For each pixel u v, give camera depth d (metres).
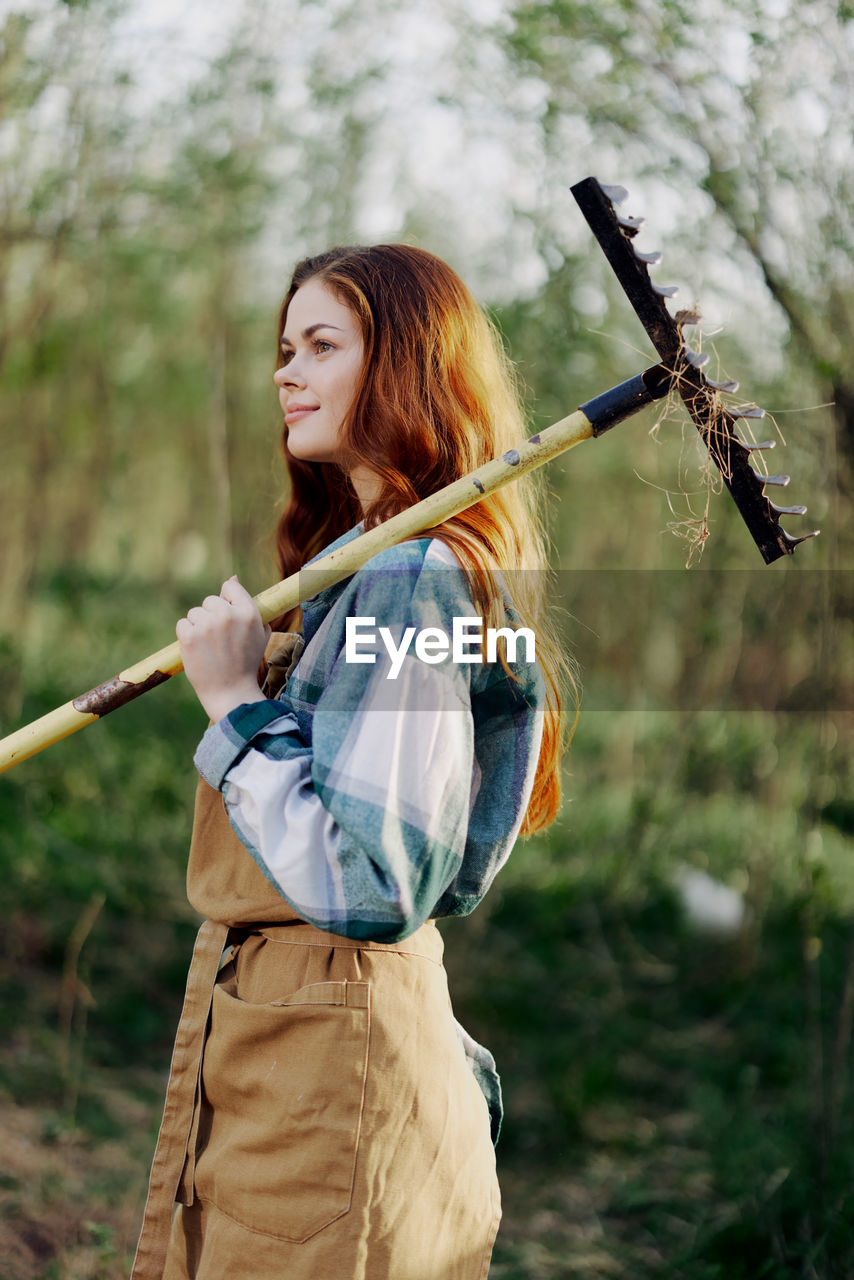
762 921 3.74
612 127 2.98
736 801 4.17
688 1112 3.18
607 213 1.23
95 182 3.83
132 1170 2.69
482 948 3.85
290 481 1.73
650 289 1.23
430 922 1.28
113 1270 2.22
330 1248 1.13
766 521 1.27
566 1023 3.56
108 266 4.46
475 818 1.26
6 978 3.53
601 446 5.14
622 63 2.80
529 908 4.23
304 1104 1.15
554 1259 2.52
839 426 2.63
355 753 1.12
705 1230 2.51
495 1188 1.29
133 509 7.95
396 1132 1.17
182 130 3.76
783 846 3.69
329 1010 1.16
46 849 4.03
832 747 3.00
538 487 1.59
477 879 1.26
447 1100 1.21
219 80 3.61
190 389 5.81
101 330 4.96
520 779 1.28
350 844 1.10
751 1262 2.40
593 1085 3.19
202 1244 1.21
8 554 5.41
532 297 3.60
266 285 4.62
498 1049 3.42
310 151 3.78
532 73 3.02
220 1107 1.22
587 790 5.38
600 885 4.27
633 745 4.86
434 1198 1.19
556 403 3.68
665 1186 2.80
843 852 3.69
